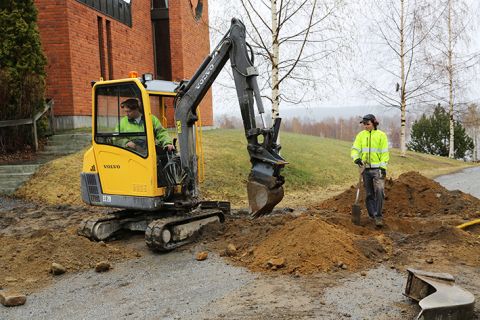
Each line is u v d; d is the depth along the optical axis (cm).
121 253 703
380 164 837
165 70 2336
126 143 752
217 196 1206
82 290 562
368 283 540
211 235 770
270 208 693
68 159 1359
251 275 580
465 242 686
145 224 801
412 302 483
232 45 712
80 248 683
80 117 1691
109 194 778
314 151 2084
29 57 1477
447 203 991
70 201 1153
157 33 2331
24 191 1200
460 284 536
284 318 447
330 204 1076
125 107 750
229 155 1578
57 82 1639
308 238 624
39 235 762
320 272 575
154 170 730
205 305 490
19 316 491
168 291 542
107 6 1881
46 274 618
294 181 1480
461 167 2447
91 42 1767
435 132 3781
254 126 706
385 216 939
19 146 1491
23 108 1474
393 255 645
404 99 2386
